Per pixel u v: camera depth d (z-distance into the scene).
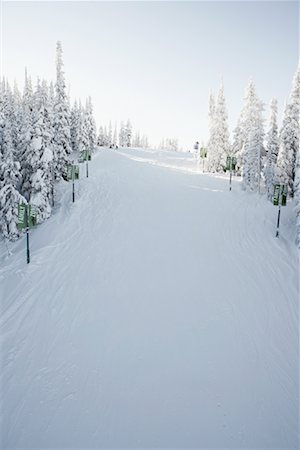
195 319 13.12
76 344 11.90
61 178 33.94
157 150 80.25
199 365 10.88
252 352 11.56
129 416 9.12
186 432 8.67
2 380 10.56
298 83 28.88
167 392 9.84
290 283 16.11
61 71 36.59
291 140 28.62
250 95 39.50
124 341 11.95
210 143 42.84
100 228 21.77
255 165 30.48
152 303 14.10
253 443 8.49
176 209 25.20
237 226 22.61
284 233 22.08
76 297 14.66
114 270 16.64
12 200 23.48
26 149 26.91
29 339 12.37
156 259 17.67
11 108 36.59
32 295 15.24
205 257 18.02
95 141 57.72
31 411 9.41
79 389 10.03
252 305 14.15
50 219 25.09
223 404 9.50
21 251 20.95
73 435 8.66
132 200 26.80
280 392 10.05
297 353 11.77
